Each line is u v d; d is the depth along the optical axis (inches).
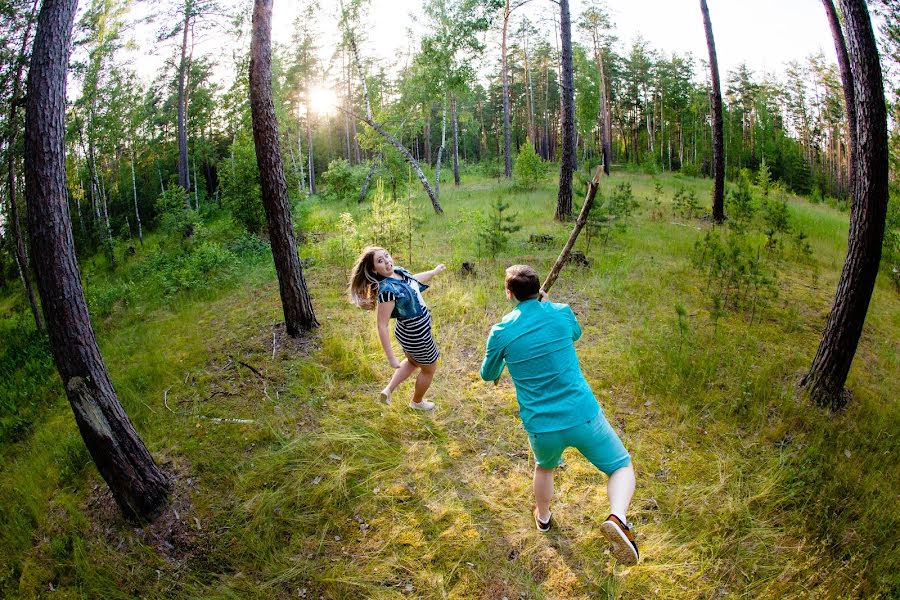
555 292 299.7
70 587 134.2
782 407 186.2
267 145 238.8
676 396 192.2
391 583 125.9
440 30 687.1
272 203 243.0
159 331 303.9
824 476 155.7
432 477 158.4
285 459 168.1
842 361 189.3
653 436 173.8
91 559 139.4
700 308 277.3
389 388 177.2
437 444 173.0
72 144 768.9
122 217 1086.4
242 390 212.4
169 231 799.1
